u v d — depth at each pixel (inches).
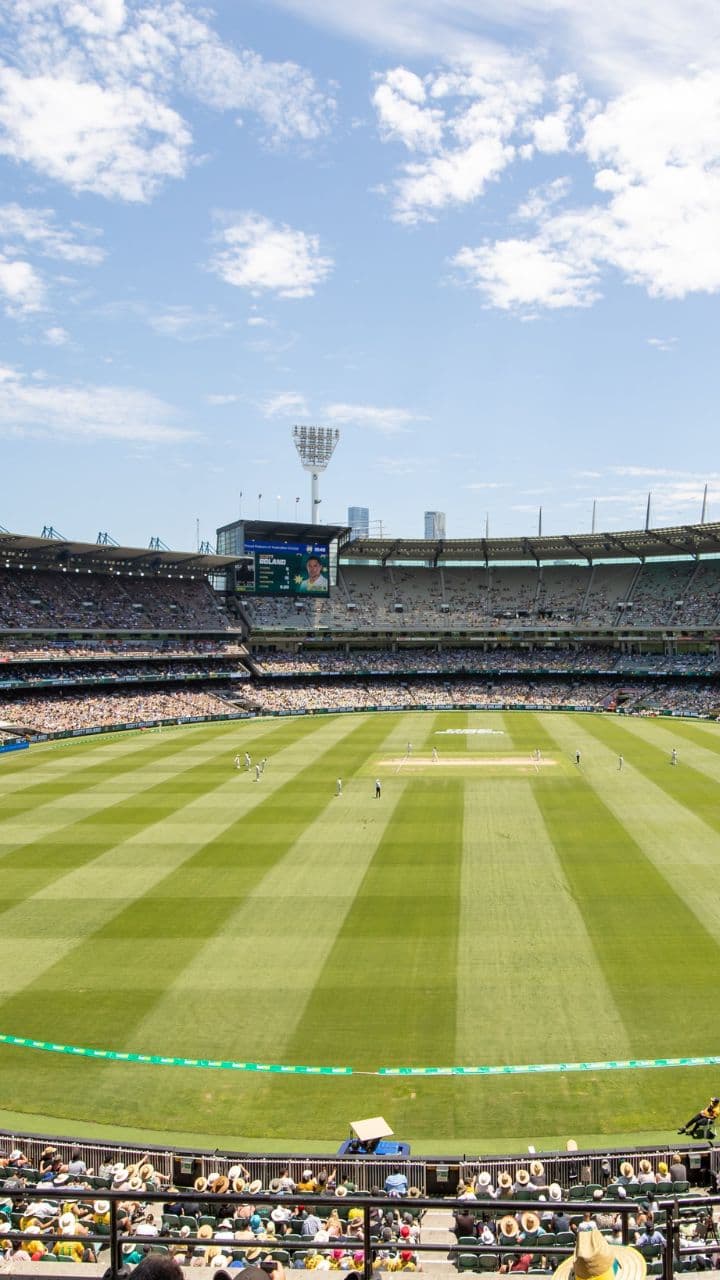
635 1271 224.5
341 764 2600.9
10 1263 329.7
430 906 1334.9
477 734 3235.7
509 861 1552.7
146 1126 812.6
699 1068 883.4
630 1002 1018.1
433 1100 844.0
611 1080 867.4
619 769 2426.2
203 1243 263.4
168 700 3949.3
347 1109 834.2
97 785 2309.3
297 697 4212.6
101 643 3993.6
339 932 1241.4
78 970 1133.1
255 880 1471.5
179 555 4158.5
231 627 4475.9
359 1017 1000.9
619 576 4886.8
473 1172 689.6
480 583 5103.3
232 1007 1030.4
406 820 1870.1
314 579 4648.1
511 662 4601.4
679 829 1740.9
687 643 4429.1
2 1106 846.5
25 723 3312.0
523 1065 898.1
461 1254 552.7
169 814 1950.1
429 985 1074.7
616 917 1272.1
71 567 4239.7
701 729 3260.3
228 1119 821.2
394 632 4685.0
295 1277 282.2
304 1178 665.6
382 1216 615.2
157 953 1181.1
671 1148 706.8
